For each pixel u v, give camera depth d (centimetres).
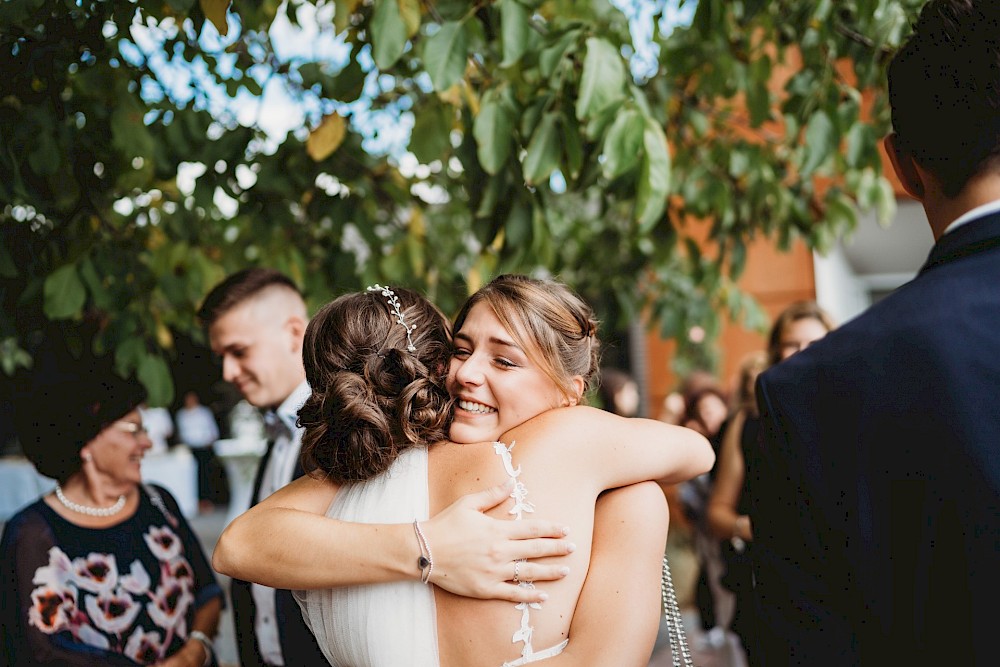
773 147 340
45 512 190
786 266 632
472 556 113
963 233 101
